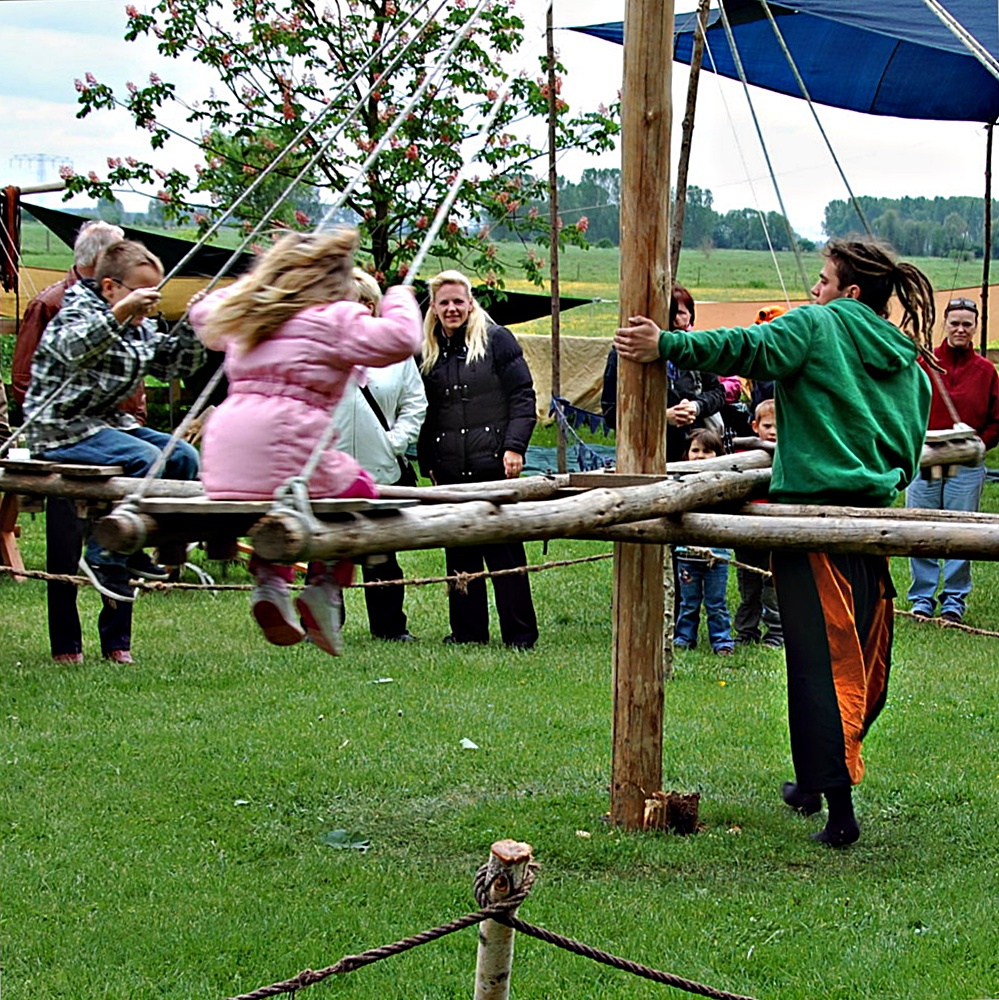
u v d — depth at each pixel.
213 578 11.34
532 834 5.62
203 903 4.91
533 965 4.46
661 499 4.94
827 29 11.33
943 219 47.97
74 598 8.50
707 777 6.45
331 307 3.94
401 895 5.01
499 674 8.30
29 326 9.38
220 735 6.93
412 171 14.43
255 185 5.43
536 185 15.51
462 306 8.87
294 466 3.90
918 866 5.36
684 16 10.98
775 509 5.29
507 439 8.88
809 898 5.01
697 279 42.88
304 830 5.71
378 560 3.85
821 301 5.60
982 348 17.34
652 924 4.76
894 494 5.46
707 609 9.11
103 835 5.57
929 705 7.74
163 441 5.95
